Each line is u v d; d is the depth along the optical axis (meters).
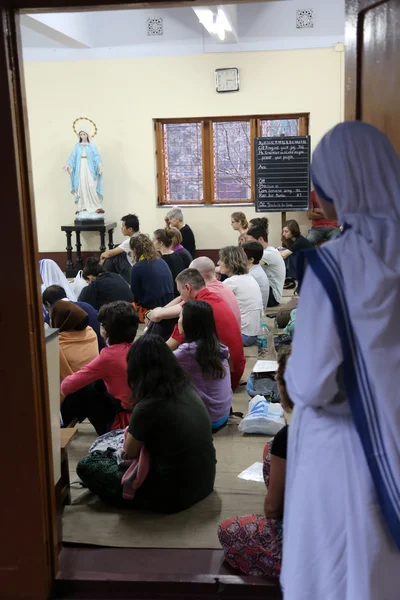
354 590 1.36
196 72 8.49
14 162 1.93
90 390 3.44
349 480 1.38
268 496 2.14
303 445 1.45
